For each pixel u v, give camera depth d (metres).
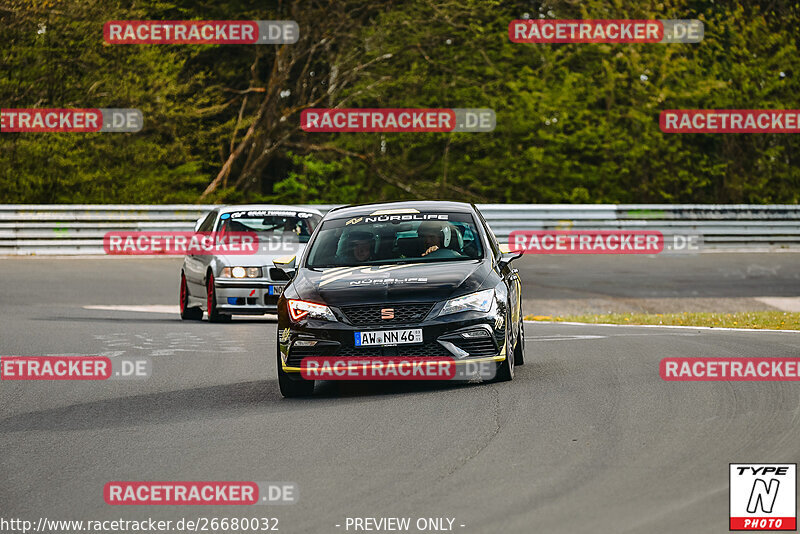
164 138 147.50
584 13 157.88
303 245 67.00
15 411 36.16
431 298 36.72
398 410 33.88
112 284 88.69
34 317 68.38
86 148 138.38
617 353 46.97
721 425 29.94
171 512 23.00
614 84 158.62
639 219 116.38
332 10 150.00
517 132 157.75
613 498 22.64
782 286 87.69
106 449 29.69
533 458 26.58
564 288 86.38
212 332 59.91
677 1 159.75
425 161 162.00
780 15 164.62
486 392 36.50
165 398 38.22
